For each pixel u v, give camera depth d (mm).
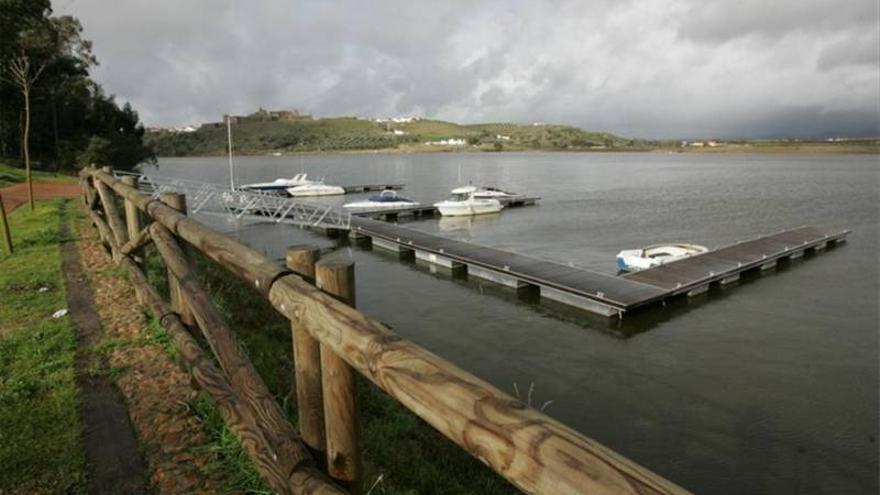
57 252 8109
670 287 15484
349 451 1800
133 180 5629
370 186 55812
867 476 7477
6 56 16641
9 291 5953
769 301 16062
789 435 8570
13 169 30734
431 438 5246
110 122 46812
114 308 5336
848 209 38125
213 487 2641
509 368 11195
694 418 9125
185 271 3363
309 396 1940
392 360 1289
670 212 37688
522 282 16938
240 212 25578
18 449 2957
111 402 3492
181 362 3910
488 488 4566
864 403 9625
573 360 11602
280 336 6418
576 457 847
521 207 41000
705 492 7211
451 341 12719
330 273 1760
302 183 50969
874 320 14289
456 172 88438
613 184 62938
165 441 3037
